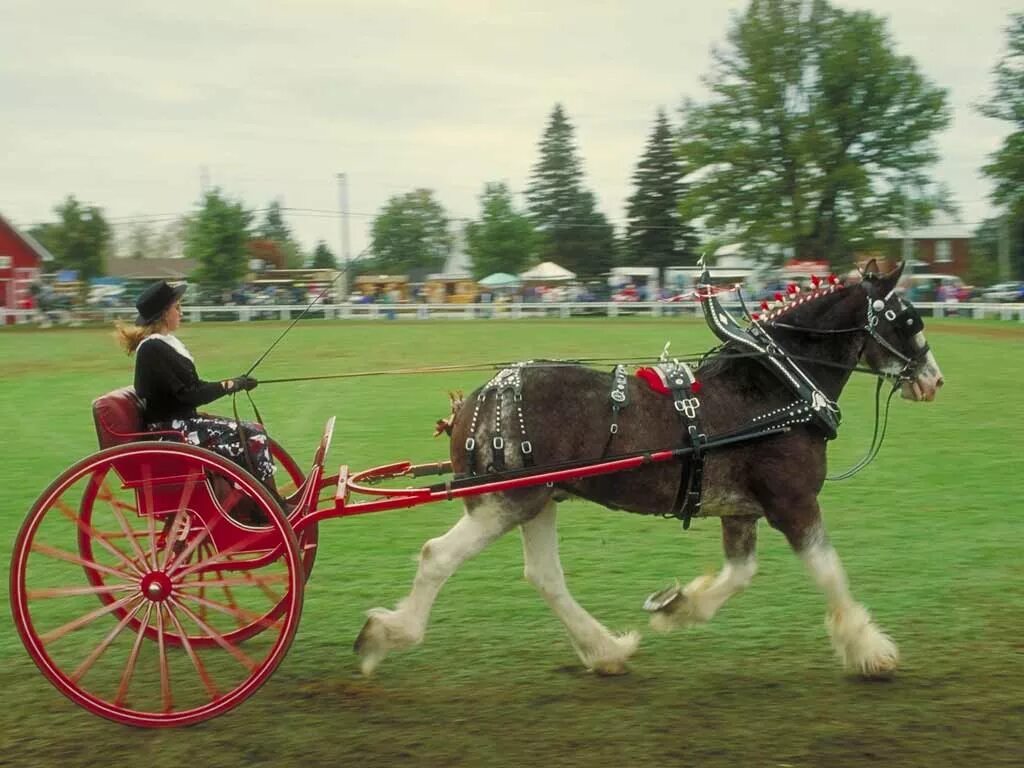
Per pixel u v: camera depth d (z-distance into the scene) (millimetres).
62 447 14039
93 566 5562
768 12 56531
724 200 59375
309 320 49656
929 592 7473
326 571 8273
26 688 5914
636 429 5898
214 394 5891
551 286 62062
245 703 5664
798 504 6066
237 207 54781
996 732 5168
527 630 6805
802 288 6711
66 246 68812
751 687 5805
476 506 5859
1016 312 46000
